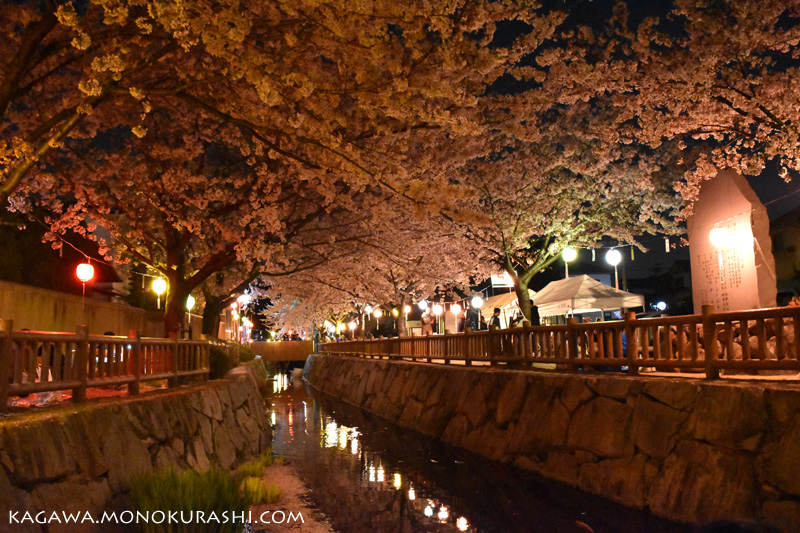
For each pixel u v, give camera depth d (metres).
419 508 9.38
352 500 9.89
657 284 44.16
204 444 9.65
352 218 19.27
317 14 7.62
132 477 6.61
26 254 17.59
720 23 12.38
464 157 16.80
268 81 7.36
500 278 28.34
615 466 8.75
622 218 22.03
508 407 12.45
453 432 14.61
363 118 12.01
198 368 13.02
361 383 27.50
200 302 30.55
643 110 14.41
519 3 8.71
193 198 15.60
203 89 9.76
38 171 12.92
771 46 12.18
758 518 6.41
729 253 11.58
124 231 17.36
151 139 14.84
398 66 8.20
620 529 7.89
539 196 21.61
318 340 68.19
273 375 58.38
